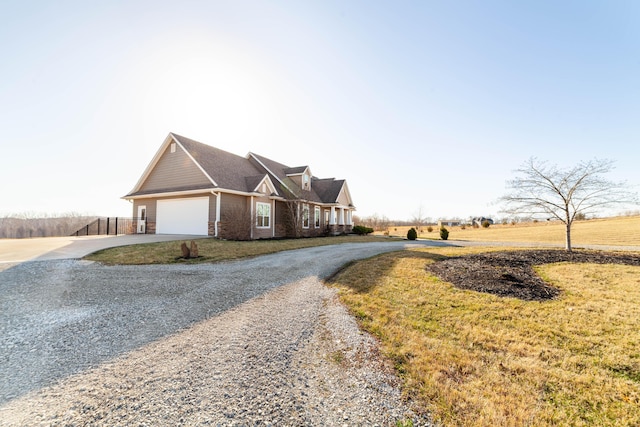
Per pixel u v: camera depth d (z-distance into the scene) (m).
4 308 5.07
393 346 3.70
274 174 21.86
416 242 18.38
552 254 9.81
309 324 4.41
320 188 27.38
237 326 4.31
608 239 18.53
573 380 3.00
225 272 7.98
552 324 4.42
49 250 10.80
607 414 2.50
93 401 2.51
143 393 2.64
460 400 2.63
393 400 2.61
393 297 5.68
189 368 3.10
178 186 17.27
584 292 5.92
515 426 2.31
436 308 5.09
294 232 20.28
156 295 5.87
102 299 5.60
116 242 12.77
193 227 16.55
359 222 44.19
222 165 18.11
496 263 8.45
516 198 10.81
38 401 2.52
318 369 3.13
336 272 8.10
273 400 2.56
